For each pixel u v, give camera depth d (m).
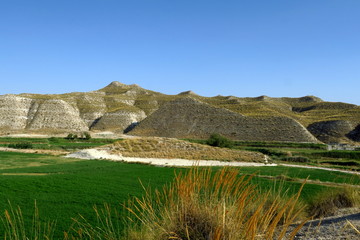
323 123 131.25
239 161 54.12
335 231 6.75
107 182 24.98
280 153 68.50
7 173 31.28
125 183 24.58
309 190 19.72
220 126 121.88
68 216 14.76
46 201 18.00
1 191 20.45
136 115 179.38
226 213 5.39
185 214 5.68
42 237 11.58
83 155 53.50
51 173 31.61
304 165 52.88
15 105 165.75
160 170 34.62
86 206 16.78
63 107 170.12
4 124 152.50
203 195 6.32
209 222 5.52
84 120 178.00
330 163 58.81
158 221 6.28
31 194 19.83
